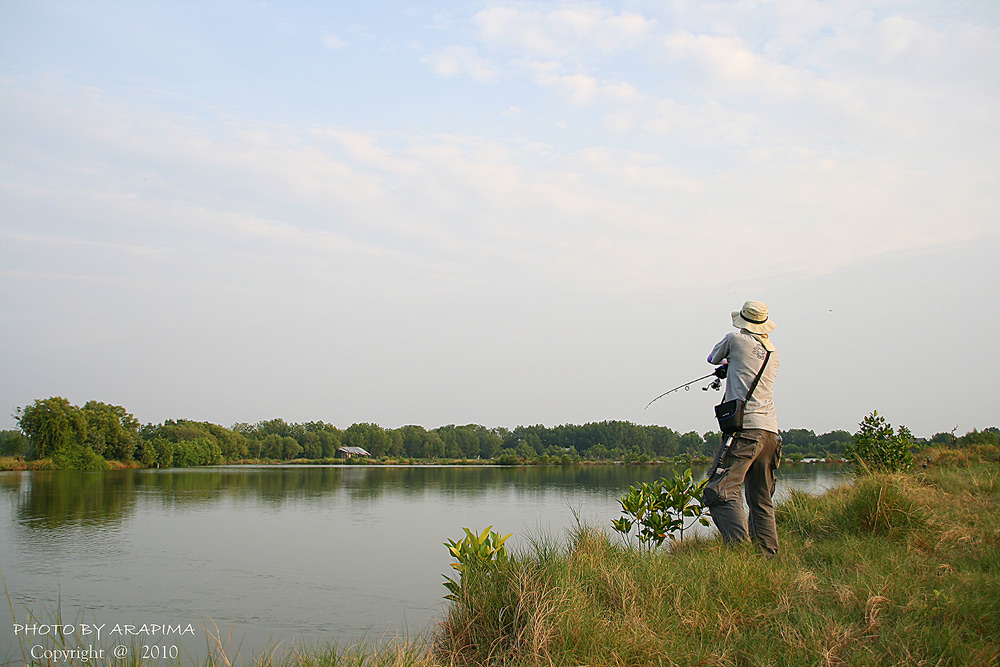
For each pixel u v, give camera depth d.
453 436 102.00
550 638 3.82
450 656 4.18
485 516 14.87
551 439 86.94
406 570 9.05
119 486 28.06
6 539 12.12
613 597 4.57
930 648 3.55
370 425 103.12
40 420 52.22
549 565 4.84
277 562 9.65
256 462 81.81
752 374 6.14
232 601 7.32
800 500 8.15
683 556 5.80
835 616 4.09
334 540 11.82
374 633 5.98
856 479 8.05
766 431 6.03
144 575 8.77
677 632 4.01
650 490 7.21
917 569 4.89
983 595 4.16
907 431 11.70
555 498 19.81
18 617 6.72
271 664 4.50
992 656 3.36
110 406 60.12
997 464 12.24
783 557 5.57
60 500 20.67
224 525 14.13
